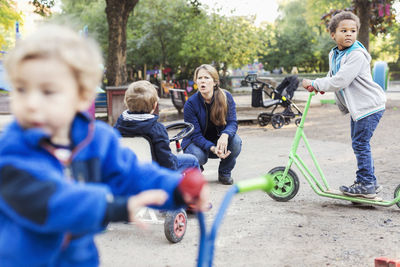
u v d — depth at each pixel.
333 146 8.15
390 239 3.52
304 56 43.00
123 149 1.63
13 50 1.27
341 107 4.63
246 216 4.17
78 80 1.30
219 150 5.03
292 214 4.21
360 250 3.30
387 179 5.50
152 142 3.76
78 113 1.45
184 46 26.59
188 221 4.11
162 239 3.63
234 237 3.62
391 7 17.44
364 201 4.35
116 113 12.71
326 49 42.91
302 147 8.12
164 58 28.52
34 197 1.21
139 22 28.83
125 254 3.32
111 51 14.80
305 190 5.12
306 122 12.16
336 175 5.83
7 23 18.36
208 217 4.19
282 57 43.81
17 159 1.26
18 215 1.24
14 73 1.25
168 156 3.84
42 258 1.33
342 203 4.62
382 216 4.14
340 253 3.25
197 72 5.21
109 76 14.86
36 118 1.24
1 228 1.32
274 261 3.13
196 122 5.23
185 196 1.49
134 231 3.82
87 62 1.31
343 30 4.32
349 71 4.20
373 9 16.45
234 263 3.11
